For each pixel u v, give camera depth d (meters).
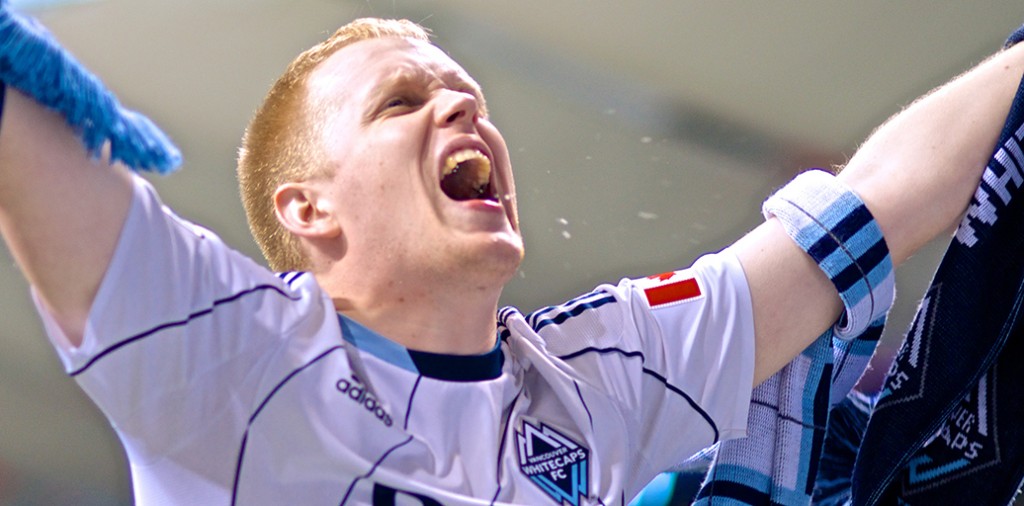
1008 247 3.72
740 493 3.80
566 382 3.39
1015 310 3.67
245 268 3.07
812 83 7.34
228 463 2.95
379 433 3.03
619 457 3.39
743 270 3.72
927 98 3.93
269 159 3.60
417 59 3.55
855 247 3.71
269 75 7.07
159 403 2.89
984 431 3.76
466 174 3.61
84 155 2.73
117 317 2.80
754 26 7.59
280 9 7.36
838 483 4.11
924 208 3.77
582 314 3.60
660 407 3.54
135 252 2.81
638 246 6.53
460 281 3.28
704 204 6.78
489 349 3.38
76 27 7.21
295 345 3.05
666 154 7.03
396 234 3.32
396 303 3.32
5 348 6.14
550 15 7.62
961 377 3.71
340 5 7.44
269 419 2.97
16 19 2.58
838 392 4.07
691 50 7.49
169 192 6.47
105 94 2.67
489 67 7.39
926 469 3.82
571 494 3.20
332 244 3.43
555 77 7.35
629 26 7.61
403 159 3.34
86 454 5.99
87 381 2.83
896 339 6.16
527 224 6.57
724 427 3.62
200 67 7.07
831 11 7.57
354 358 3.17
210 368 2.94
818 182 3.80
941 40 7.40
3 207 2.69
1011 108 3.76
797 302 3.72
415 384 3.18
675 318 3.64
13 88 2.64
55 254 2.73
